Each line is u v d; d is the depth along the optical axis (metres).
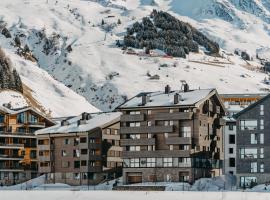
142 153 173.25
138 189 155.38
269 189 152.75
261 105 167.00
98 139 182.75
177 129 170.12
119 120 186.88
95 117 190.38
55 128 190.00
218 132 181.50
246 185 164.50
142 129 173.88
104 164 183.12
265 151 165.12
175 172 169.00
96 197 125.62
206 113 174.38
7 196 127.12
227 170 187.62
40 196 127.50
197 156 169.50
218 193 133.00
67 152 184.88
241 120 168.25
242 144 167.38
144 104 174.88
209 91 174.88
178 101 171.00
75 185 181.75
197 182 162.50
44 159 188.88
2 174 199.00
